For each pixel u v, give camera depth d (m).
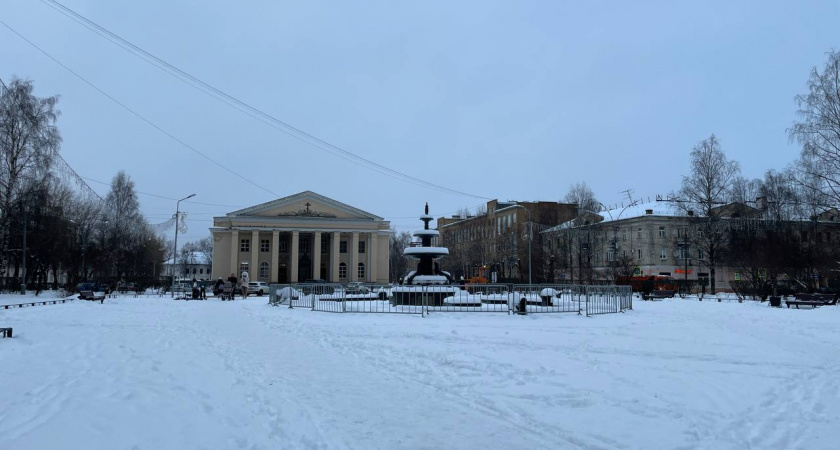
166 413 6.58
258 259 85.44
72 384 7.97
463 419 6.70
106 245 58.72
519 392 8.12
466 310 21.69
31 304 27.92
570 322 18.97
